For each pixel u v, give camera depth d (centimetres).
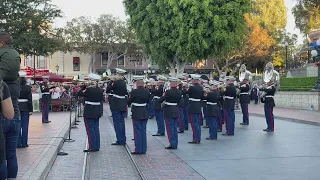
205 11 3241
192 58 3434
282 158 1045
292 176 846
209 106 1422
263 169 916
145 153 1132
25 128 1105
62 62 5838
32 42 3072
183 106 1633
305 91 3005
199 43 3338
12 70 666
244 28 3528
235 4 3325
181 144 1309
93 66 5581
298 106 3055
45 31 3381
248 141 1362
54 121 1912
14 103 659
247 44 5047
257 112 2689
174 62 3756
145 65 5812
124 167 953
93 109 1149
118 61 5838
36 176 759
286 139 1401
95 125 1167
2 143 487
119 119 1277
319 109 2798
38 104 2584
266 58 5503
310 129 1719
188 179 829
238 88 2003
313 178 827
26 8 3183
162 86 1557
